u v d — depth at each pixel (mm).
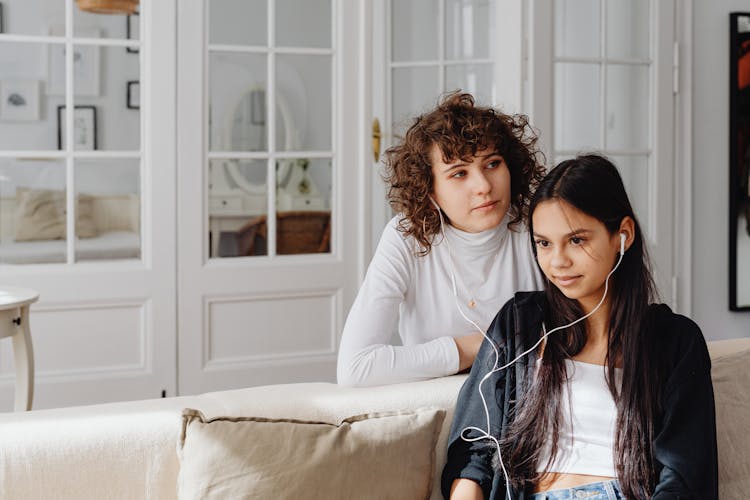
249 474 1539
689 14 4305
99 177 3812
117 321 3852
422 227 1932
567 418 1707
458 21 4383
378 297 1919
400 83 4590
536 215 1708
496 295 1991
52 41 3707
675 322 1744
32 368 3051
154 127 3842
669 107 4262
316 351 4152
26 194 3730
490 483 1688
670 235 4297
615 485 1632
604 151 4168
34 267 3740
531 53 3955
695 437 1619
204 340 3965
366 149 4172
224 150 3980
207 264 3957
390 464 1618
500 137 1867
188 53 3875
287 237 4113
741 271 4480
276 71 4051
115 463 1587
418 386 1834
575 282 1687
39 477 1547
